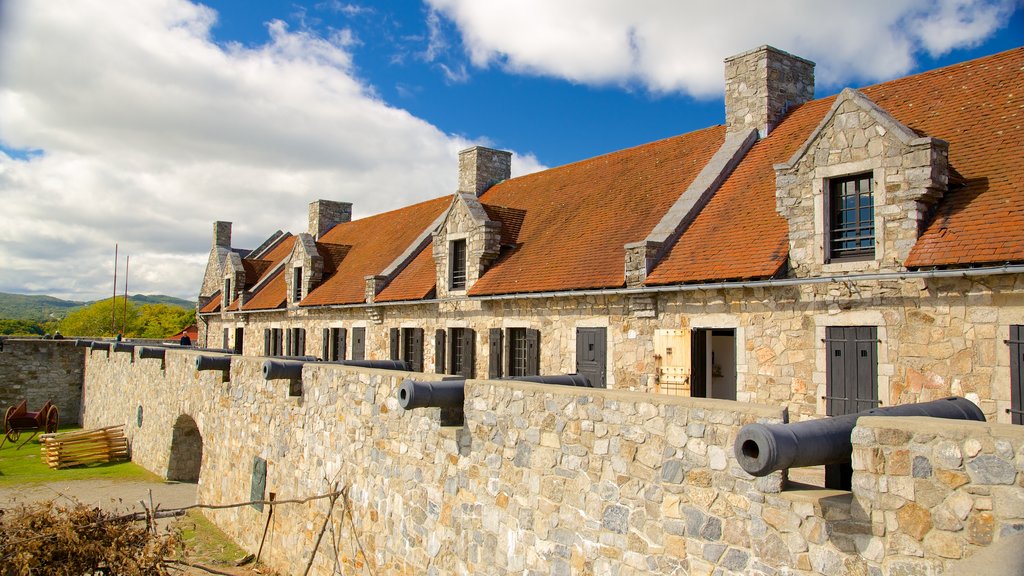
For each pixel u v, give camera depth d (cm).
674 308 1516
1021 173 1166
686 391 1475
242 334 3753
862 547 627
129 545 1198
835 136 1288
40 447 3203
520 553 985
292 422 1650
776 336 1345
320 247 3216
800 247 1330
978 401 1080
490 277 2028
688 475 779
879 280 1203
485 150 2853
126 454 2973
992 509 547
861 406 1217
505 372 1952
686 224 1658
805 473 1055
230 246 4588
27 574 1080
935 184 1166
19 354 3800
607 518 865
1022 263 1023
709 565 750
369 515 1339
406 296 2350
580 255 1831
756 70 1841
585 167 2392
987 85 1419
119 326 9000
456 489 1116
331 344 2856
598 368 1667
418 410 1223
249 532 1781
